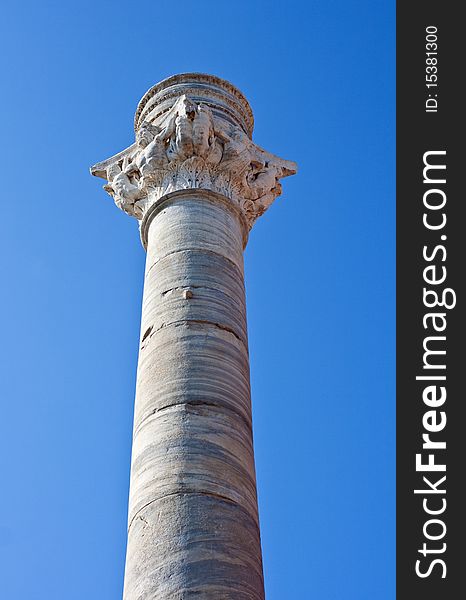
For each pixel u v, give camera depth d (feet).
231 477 41.42
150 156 56.39
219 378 45.27
